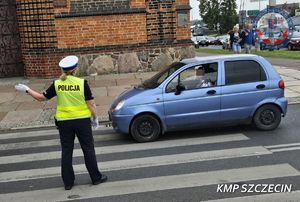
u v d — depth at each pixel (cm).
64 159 619
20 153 839
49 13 1636
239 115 887
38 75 1673
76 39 1673
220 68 884
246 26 2203
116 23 1700
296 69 1805
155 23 1730
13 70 1750
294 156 717
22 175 700
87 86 621
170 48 1750
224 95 875
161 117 860
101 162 742
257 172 645
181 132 928
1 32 1722
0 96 1412
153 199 564
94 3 1677
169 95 861
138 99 856
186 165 698
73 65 617
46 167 738
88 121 625
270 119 902
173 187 603
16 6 1695
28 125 1080
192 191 584
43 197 596
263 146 785
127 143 863
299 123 964
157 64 1748
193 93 866
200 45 6650
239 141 829
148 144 845
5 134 1017
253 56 905
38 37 1648
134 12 1706
